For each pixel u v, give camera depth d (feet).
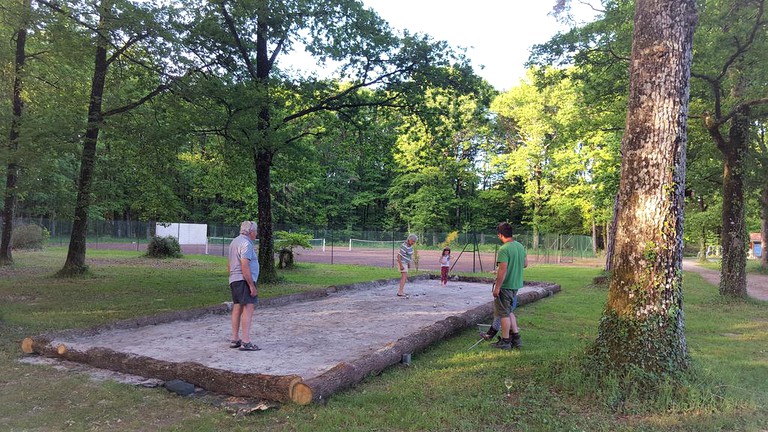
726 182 42.19
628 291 15.83
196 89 41.68
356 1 47.73
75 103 50.31
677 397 14.42
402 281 40.86
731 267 41.19
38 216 130.00
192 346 21.52
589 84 49.57
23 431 12.68
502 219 184.96
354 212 202.28
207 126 44.52
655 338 15.38
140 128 45.88
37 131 42.27
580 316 31.65
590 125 53.57
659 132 15.58
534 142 140.26
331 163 63.57
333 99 52.13
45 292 38.24
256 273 21.33
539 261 112.06
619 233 16.38
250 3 42.98
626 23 44.88
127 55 47.32
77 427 12.99
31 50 56.54
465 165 166.20
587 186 117.50
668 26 15.70
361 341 22.94
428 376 17.69
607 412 13.96
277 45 50.34
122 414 13.96
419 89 50.44
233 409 14.32
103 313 29.35
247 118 42.37
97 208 139.85
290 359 19.36
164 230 137.80
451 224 178.50
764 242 89.76
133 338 23.13
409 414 13.76
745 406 14.38
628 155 16.24
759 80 39.47
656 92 15.69
